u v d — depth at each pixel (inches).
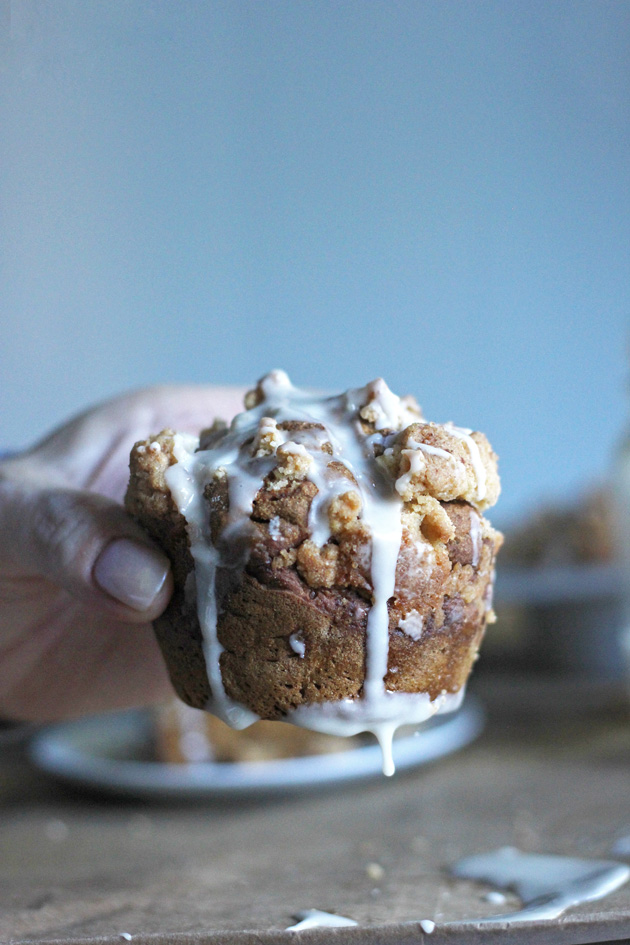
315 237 37.3
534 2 38.0
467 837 13.8
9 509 12.5
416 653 10.7
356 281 37.8
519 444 40.3
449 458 10.5
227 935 10.7
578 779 15.8
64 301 35.5
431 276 38.5
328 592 10.5
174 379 36.9
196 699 11.3
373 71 36.8
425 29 37.0
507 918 10.8
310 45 36.0
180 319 36.6
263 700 10.8
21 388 35.5
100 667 15.4
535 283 39.6
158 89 34.5
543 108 38.8
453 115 37.9
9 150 33.8
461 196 38.4
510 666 26.4
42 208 34.7
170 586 11.1
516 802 15.0
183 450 11.1
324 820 14.8
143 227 35.8
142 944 10.7
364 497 10.5
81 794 16.3
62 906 11.9
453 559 10.7
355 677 10.7
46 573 12.2
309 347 37.8
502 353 39.6
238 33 35.0
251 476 10.6
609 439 40.6
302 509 10.4
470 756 17.4
